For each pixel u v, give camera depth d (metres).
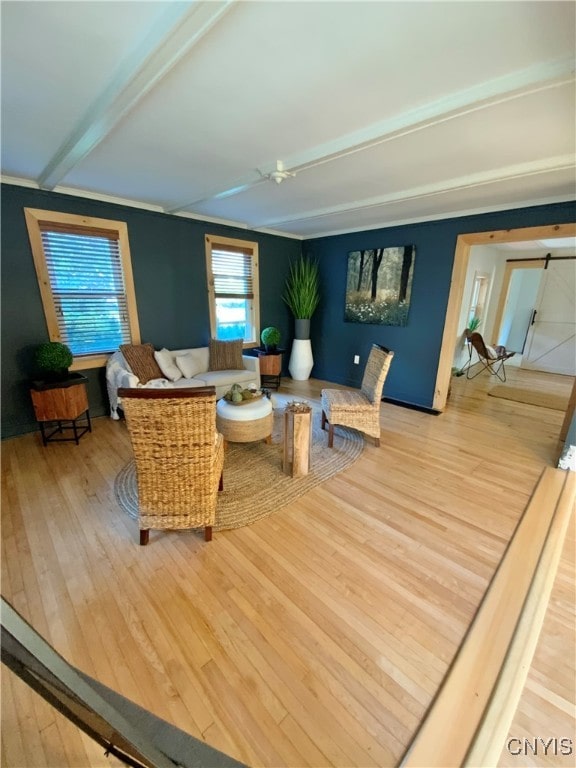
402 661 1.28
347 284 4.98
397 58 1.38
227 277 4.75
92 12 1.17
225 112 1.81
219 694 1.17
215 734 1.06
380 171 2.62
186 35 1.21
